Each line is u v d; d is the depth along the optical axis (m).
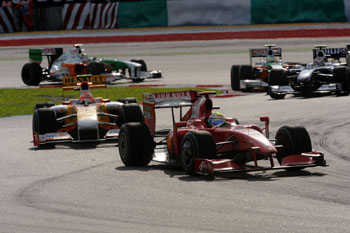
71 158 35.88
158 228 20.36
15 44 156.38
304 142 29.16
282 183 26.83
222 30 147.88
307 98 63.38
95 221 21.56
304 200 23.69
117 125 42.03
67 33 159.75
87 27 161.12
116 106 42.53
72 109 41.75
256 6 144.75
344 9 137.62
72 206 23.91
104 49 145.50
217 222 20.84
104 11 158.88
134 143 31.39
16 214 22.95
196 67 114.75
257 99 66.12
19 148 40.19
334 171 29.72
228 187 26.20
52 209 23.53
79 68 87.31
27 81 94.31
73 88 44.09
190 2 150.75
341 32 137.12
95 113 40.50
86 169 32.00
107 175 30.03
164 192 25.70
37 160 35.53
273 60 74.75
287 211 22.03
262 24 145.12
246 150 28.12
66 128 42.22
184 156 28.95
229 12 148.12
